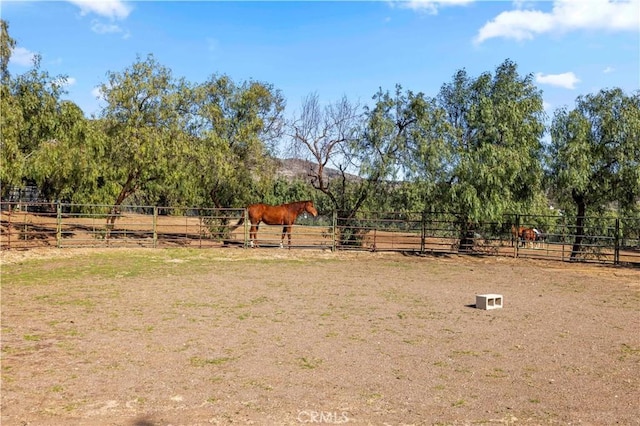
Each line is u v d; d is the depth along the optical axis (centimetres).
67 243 2017
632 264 1867
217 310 996
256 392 568
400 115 2248
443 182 2127
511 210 2069
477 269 1736
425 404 542
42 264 1588
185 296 1137
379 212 2180
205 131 2270
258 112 2506
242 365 661
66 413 504
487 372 651
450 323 927
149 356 692
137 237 2427
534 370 663
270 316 953
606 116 2059
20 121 1927
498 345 782
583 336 847
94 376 611
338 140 2353
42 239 1981
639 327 921
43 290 1176
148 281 1335
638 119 2017
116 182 2572
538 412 525
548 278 1552
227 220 2381
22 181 2250
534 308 1084
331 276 1505
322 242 2392
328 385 594
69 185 2375
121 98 2161
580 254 2127
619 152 2025
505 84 2120
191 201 2683
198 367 650
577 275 1623
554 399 562
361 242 2250
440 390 585
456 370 657
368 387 590
